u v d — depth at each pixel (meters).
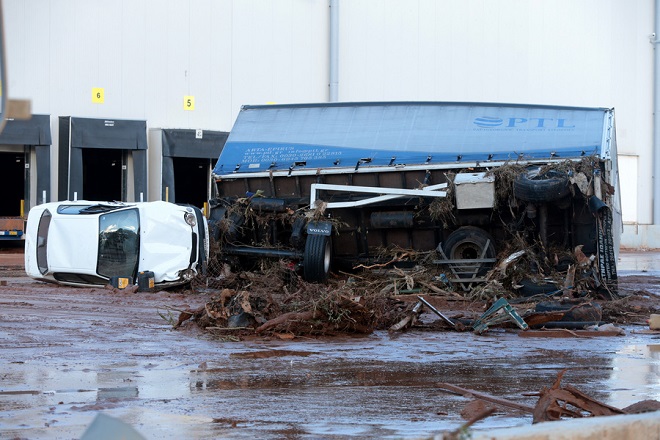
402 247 34.72
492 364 18.59
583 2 81.56
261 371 17.25
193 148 67.12
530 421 13.00
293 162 35.41
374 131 35.62
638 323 26.66
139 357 18.55
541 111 34.88
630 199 85.31
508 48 78.44
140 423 12.55
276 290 33.16
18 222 61.94
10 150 62.28
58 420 12.59
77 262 32.41
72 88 64.25
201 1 68.50
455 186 31.92
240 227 35.00
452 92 76.44
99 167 70.19
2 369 16.70
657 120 85.19
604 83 82.88
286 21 71.31
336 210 34.59
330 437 11.93
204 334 22.11
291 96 71.44
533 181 30.77
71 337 21.02
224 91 69.31
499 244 33.47
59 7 63.72
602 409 12.25
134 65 66.31
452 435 8.27
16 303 27.52
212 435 11.94
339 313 22.59
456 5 76.50
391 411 13.70
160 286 32.59
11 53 62.09
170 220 32.97
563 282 30.59
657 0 84.88
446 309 29.17
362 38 73.62
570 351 20.64
